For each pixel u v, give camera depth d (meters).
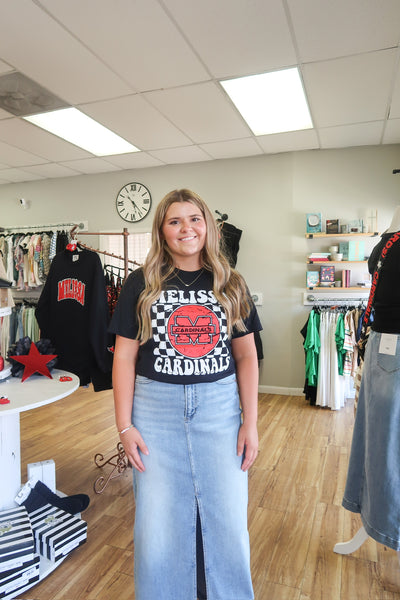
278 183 4.54
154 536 1.12
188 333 1.11
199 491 1.13
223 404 1.14
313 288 4.35
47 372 1.92
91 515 2.12
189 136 3.93
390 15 2.14
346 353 3.95
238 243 4.61
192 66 2.65
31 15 2.11
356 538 1.74
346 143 4.19
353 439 1.64
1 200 5.84
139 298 1.14
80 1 2.00
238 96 3.09
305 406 4.15
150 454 1.12
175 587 1.15
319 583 1.62
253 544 1.88
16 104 3.20
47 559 1.72
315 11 2.11
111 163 4.83
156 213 1.18
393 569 1.71
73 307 2.51
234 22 2.19
